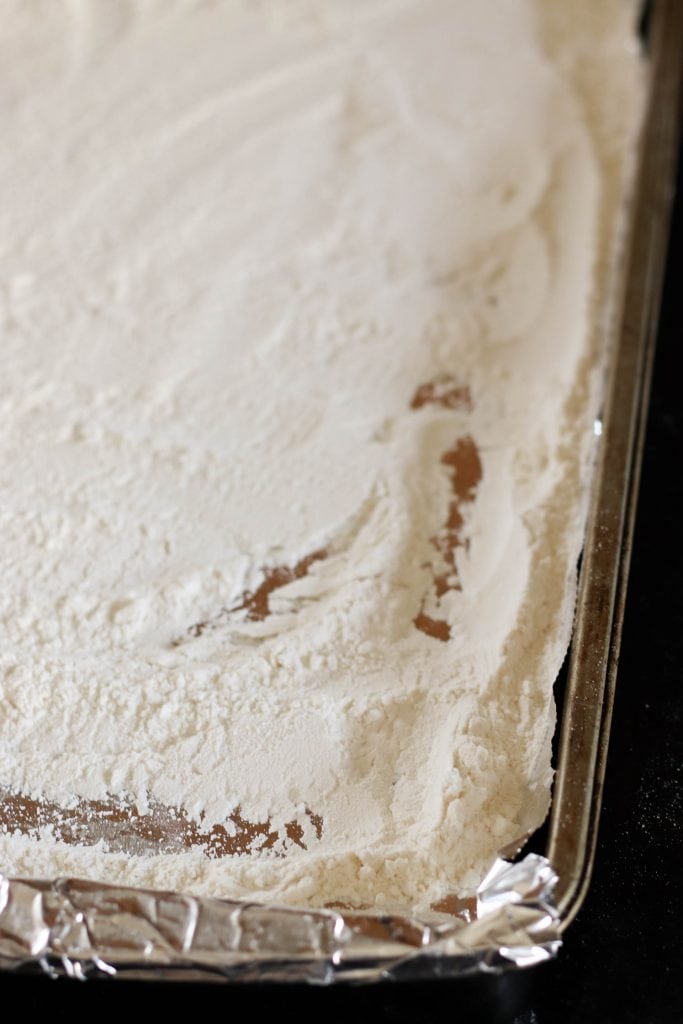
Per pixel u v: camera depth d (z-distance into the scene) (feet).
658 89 2.90
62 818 2.08
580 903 1.95
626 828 2.10
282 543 2.29
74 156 2.79
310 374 2.49
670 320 2.65
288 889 2.01
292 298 2.59
